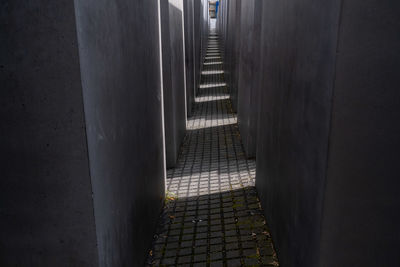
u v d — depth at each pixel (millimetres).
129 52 3027
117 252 2627
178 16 7531
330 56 1929
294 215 2766
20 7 1896
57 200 2150
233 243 3826
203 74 19391
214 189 5391
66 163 2086
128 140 2979
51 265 2264
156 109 4379
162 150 4871
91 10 2113
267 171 4094
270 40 3818
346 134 1968
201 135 8812
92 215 2162
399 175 2012
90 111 2098
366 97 1917
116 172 2621
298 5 2609
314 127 2223
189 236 4062
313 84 2236
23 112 2033
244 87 7461
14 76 1987
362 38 1841
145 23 3711
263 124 4375
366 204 2074
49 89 1986
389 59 1875
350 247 2146
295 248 2738
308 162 2361
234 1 10852
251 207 4629
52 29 1906
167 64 6219
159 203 4578
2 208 2195
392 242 2139
